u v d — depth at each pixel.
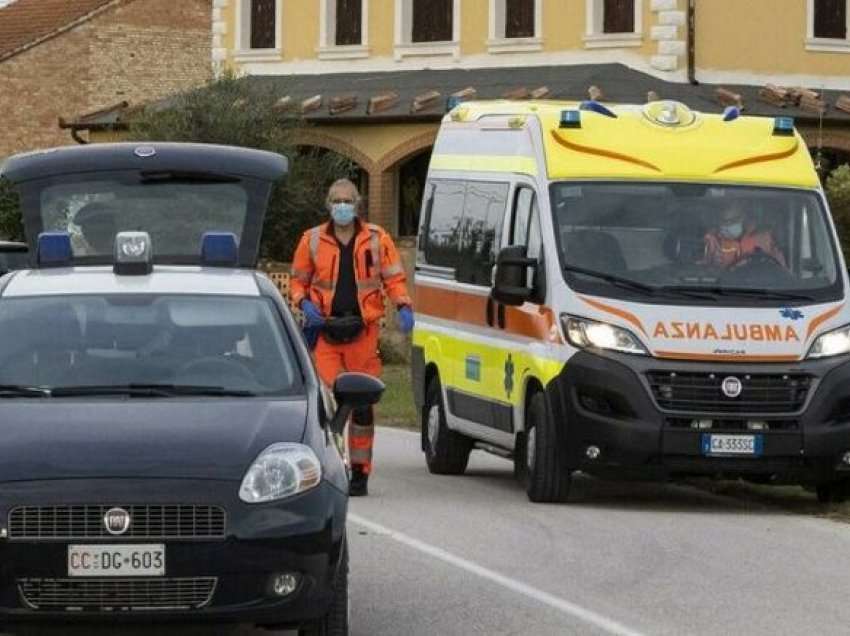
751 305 32.22
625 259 32.56
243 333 21.80
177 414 20.00
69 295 22.22
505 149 35.62
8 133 116.94
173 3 118.94
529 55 84.75
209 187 31.86
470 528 29.66
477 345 35.78
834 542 28.89
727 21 81.88
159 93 118.69
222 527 18.89
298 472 19.30
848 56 84.12
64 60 117.12
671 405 31.53
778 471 31.83
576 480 37.38
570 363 31.81
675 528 30.06
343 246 32.94
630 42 82.19
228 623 18.91
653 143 33.91
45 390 20.81
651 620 22.72
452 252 37.59
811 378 31.91
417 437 46.41
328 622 19.69
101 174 31.64
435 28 88.00
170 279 22.70
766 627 22.36
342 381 22.28
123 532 18.75
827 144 80.81
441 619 22.70
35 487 18.80
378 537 28.66
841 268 33.06
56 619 18.73
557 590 24.56
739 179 33.66
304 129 86.00
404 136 84.00
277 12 92.56
